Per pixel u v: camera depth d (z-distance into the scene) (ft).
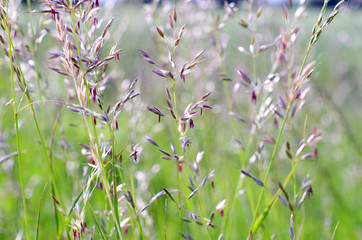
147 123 9.91
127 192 5.15
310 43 5.05
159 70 4.66
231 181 10.90
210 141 10.42
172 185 11.06
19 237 7.46
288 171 9.33
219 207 5.46
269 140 6.34
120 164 5.25
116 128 4.94
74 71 4.80
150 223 7.00
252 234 5.59
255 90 6.08
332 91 15.93
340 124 11.94
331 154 13.47
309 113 13.01
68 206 6.75
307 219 9.58
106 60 4.60
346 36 15.26
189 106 4.84
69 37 5.06
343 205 10.59
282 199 5.38
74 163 7.69
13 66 4.93
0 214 8.84
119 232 4.92
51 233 8.71
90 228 6.54
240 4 7.63
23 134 12.03
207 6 9.52
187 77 9.75
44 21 6.59
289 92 5.47
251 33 6.60
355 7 10.16
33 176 10.76
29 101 5.11
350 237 9.78
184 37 9.97
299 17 6.08
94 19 5.00
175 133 9.42
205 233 8.63
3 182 9.87
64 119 11.32
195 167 5.55
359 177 12.10
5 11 4.78
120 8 9.14
